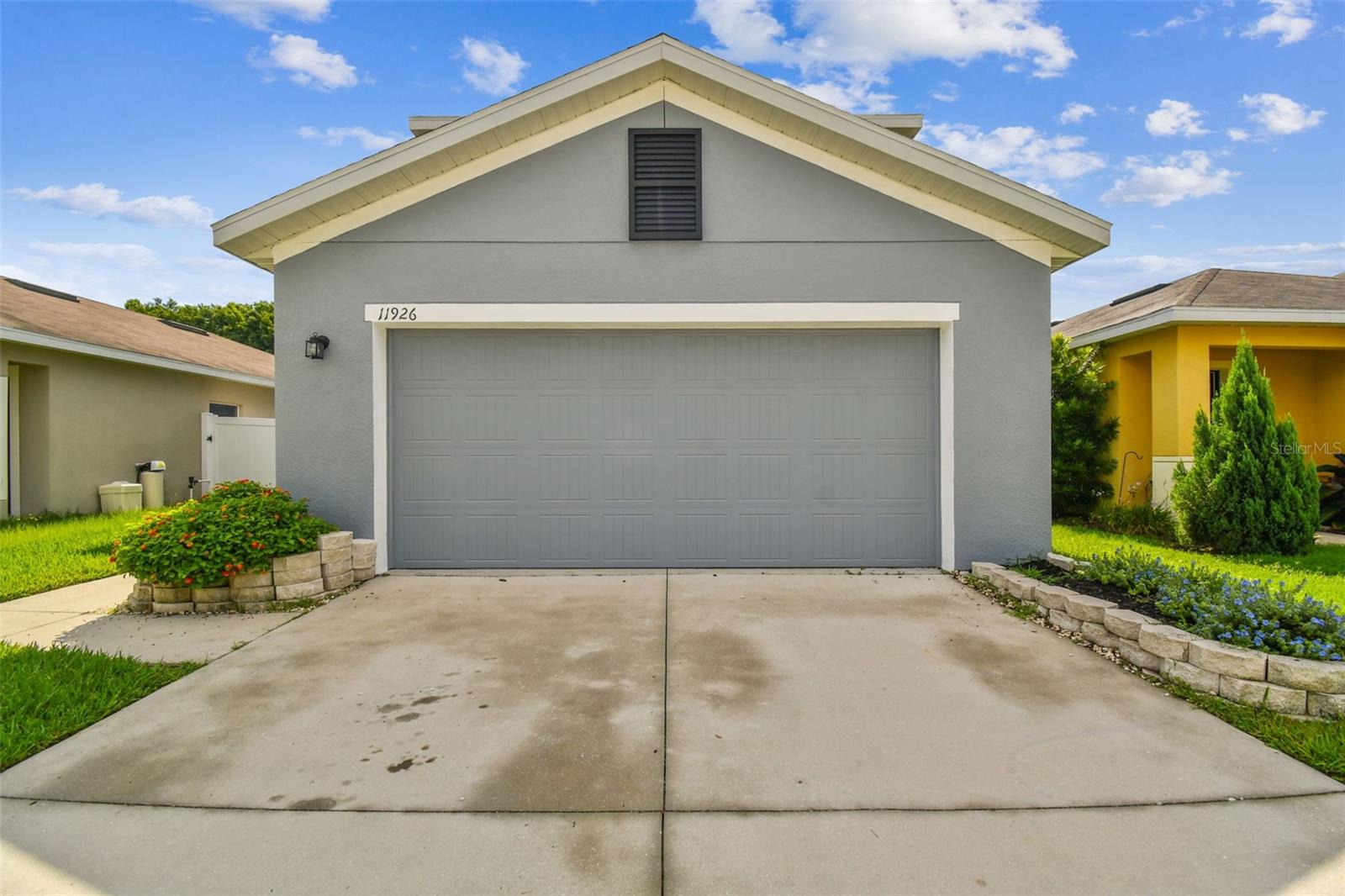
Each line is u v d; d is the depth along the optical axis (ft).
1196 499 25.99
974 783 9.05
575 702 11.68
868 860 7.43
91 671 12.80
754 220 21.02
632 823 8.14
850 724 10.83
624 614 16.89
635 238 20.93
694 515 21.81
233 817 8.26
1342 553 24.73
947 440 21.36
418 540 21.76
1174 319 29.40
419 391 21.68
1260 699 11.15
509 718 11.05
